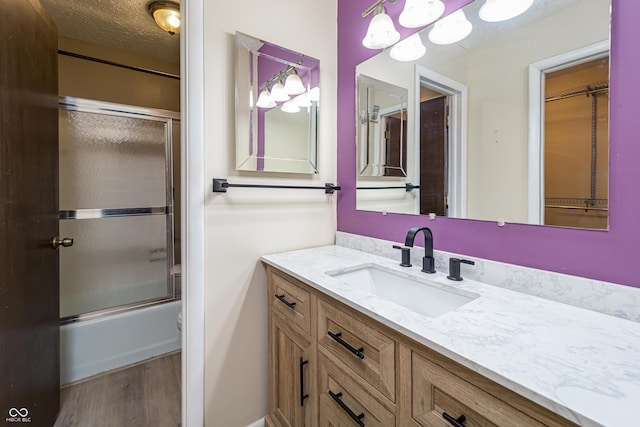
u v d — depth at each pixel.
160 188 2.27
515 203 0.94
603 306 0.75
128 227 2.15
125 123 2.14
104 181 2.07
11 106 1.00
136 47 2.32
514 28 0.94
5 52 0.97
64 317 1.83
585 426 0.40
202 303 1.22
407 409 0.67
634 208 0.71
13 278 1.01
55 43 1.39
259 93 1.34
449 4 1.12
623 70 0.73
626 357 0.54
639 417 0.39
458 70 1.09
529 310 0.76
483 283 0.99
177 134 2.35
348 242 1.55
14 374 1.02
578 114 0.81
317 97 1.53
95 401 1.56
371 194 1.44
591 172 0.79
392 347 0.71
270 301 1.32
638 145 0.71
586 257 0.79
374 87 1.42
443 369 0.59
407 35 1.27
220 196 1.25
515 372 0.49
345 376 0.86
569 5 0.83
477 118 1.04
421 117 1.22
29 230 1.13
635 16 0.71
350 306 0.82
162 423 1.43
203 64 1.19
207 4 1.20
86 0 1.75
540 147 0.88
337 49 1.62
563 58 0.84
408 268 1.16
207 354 1.24
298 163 1.48
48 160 1.31
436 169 1.17
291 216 1.47
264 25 1.35
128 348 1.93
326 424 0.96
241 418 1.33
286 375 1.20
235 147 1.28
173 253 2.30
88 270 2.01
